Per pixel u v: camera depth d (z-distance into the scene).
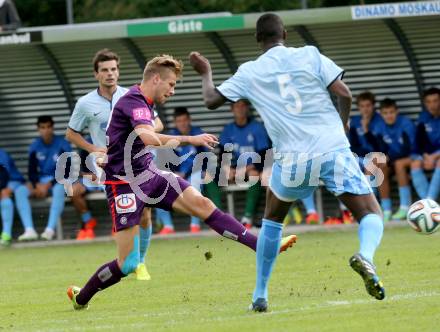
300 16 48.91
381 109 50.22
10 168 52.06
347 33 51.91
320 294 27.95
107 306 28.03
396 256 36.62
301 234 48.78
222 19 49.50
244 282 31.80
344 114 24.06
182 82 53.94
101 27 49.94
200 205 28.14
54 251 48.12
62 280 35.62
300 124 23.75
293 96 23.80
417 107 52.78
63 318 26.17
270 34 24.53
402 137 49.91
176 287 31.38
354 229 49.81
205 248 44.78
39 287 33.81
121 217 27.02
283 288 29.61
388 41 52.25
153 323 24.17
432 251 37.69
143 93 27.23
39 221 54.75
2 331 24.36
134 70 53.78
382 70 52.78
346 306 25.19
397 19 50.81
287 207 24.33
